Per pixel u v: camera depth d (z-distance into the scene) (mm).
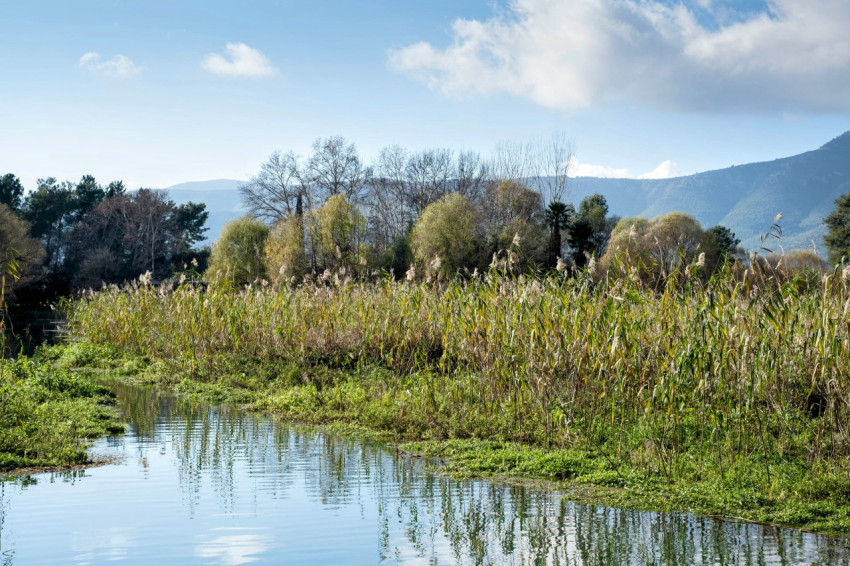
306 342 21562
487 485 11281
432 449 13469
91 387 19734
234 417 17078
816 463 10844
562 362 13898
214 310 23859
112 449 13547
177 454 13188
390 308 20109
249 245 60625
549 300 14727
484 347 15477
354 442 14398
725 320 12445
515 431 14047
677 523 9406
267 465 12469
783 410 12094
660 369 12203
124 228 103188
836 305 11805
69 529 8984
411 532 9008
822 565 7855
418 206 77688
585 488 11086
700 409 12305
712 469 11312
